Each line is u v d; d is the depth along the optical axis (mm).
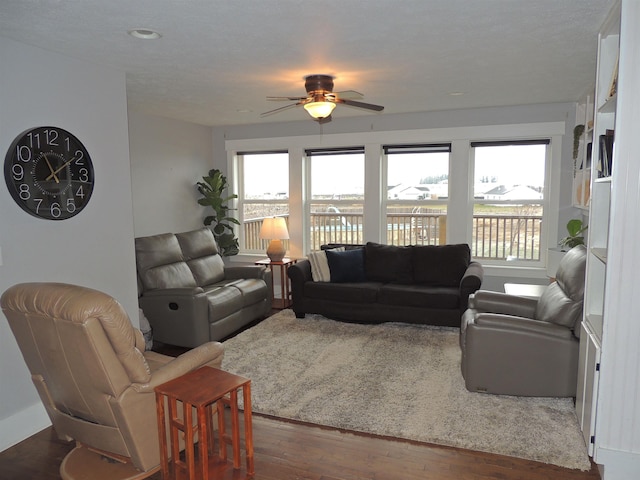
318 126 6043
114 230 3459
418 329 4734
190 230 6168
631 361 2195
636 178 2111
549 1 2266
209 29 2609
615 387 2230
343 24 2559
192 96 4422
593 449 2324
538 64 3402
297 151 6184
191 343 4305
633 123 2096
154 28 2578
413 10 2365
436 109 5363
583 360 2668
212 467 2434
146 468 2295
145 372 2211
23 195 2773
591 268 2689
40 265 2928
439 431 2750
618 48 2326
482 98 4695
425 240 5859
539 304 3543
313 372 3662
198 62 3270
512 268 5367
